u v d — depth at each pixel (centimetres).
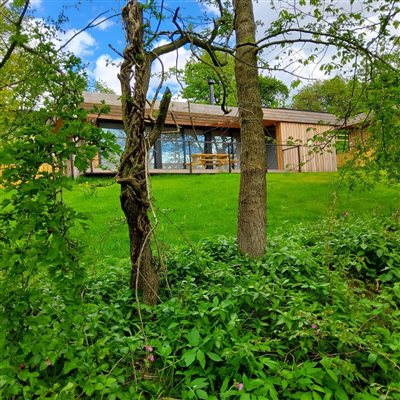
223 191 916
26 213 172
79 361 186
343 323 225
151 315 251
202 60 304
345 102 393
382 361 205
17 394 173
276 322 238
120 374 201
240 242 363
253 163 363
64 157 179
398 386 190
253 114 366
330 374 189
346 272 325
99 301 258
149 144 261
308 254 346
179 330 228
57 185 173
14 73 217
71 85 195
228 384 200
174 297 261
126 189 263
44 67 194
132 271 274
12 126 203
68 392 170
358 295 312
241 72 368
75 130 176
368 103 356
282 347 219
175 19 281
